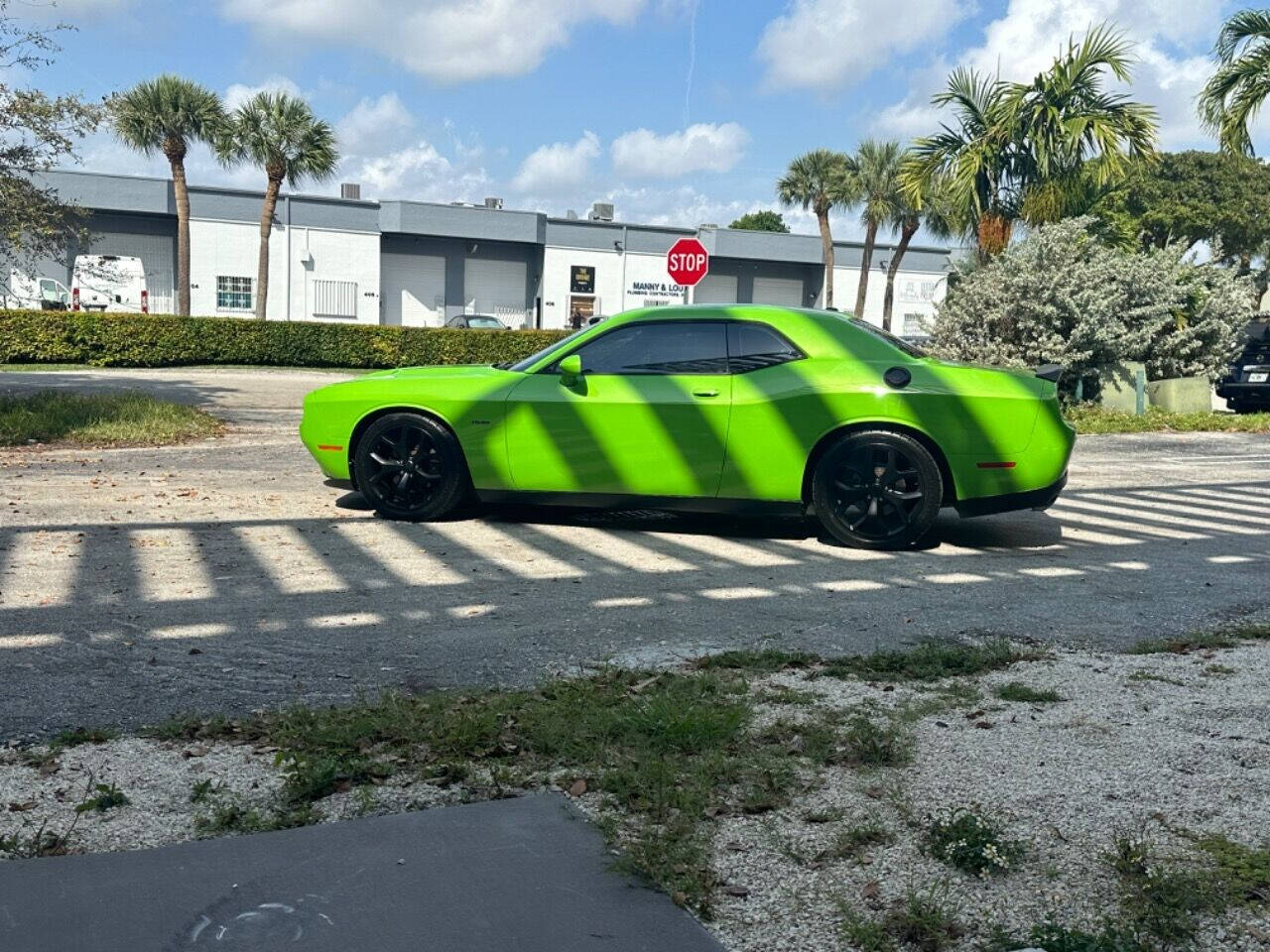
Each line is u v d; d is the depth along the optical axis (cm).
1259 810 300
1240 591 587
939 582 599
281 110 3453
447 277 4809
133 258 3809
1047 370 703
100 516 719
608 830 280
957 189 1744
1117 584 600
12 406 1212
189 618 491
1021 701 392
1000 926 241
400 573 590
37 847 269
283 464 988
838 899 251
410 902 244
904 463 675
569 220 4759
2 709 373
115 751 336
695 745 340
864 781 318
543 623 499
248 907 241
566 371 701
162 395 1678
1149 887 255
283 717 362
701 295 5038
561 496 716
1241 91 1786
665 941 231
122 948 225
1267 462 1180
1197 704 389
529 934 233
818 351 693
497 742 340
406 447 733
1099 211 1792
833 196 4150
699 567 625
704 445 688
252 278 4303
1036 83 1723
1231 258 5194
